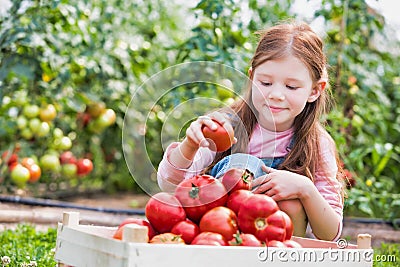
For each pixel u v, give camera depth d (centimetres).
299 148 250
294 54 237
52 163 491
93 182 655
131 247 157
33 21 435
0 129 463
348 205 414
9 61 438
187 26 519
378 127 501
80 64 477
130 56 532
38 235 333
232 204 197
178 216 193
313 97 250
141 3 588
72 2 465
